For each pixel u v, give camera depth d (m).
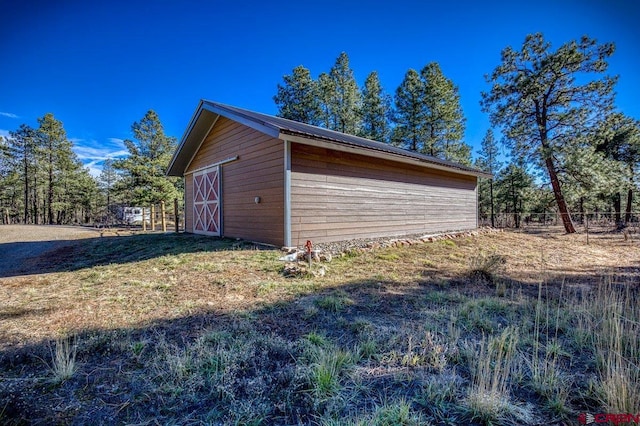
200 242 7.37
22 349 2.21
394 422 1.46
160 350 2.18
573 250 8.23
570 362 2.14
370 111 20.94
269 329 2.59
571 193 13.45
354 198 7.46
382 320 2.86
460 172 10.87
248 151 7.37
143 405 1.61
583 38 12.05
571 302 3.33
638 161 16.95
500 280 4.55
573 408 1.61
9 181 25.64
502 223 21.27
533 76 12.88
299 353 2.14
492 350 2.14
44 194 28.66
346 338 2.44
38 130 25.34
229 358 2.01
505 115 13.93
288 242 6.12
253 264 4.91
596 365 2.07
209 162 9.19
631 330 2.42
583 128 12.82
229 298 3.45
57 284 4.16
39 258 6.78
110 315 2.92
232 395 1.66
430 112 18.72
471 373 1.92
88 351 2.17
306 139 5.94
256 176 7.09
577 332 2.53
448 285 4.24
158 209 20.91
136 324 2.69
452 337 2.42
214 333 2.42
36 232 13.16
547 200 16.06
